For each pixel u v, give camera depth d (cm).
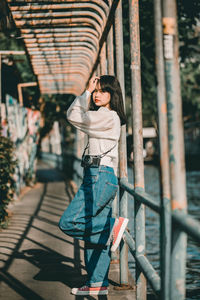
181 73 1923
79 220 363
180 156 229
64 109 1780
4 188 716
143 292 335
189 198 1772
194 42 1048
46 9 533
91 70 790
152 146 4662
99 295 394
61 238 636
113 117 366
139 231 334
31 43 691
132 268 675
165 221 240
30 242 611
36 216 852
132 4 366
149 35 1045
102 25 545
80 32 641
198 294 578
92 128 364
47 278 439
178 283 223
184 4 853
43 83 1259
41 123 1750
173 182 228
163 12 235
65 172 2178
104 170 366
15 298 378
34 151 1616
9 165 781
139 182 346
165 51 233
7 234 669
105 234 370
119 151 429
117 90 385
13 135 1072
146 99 1509
